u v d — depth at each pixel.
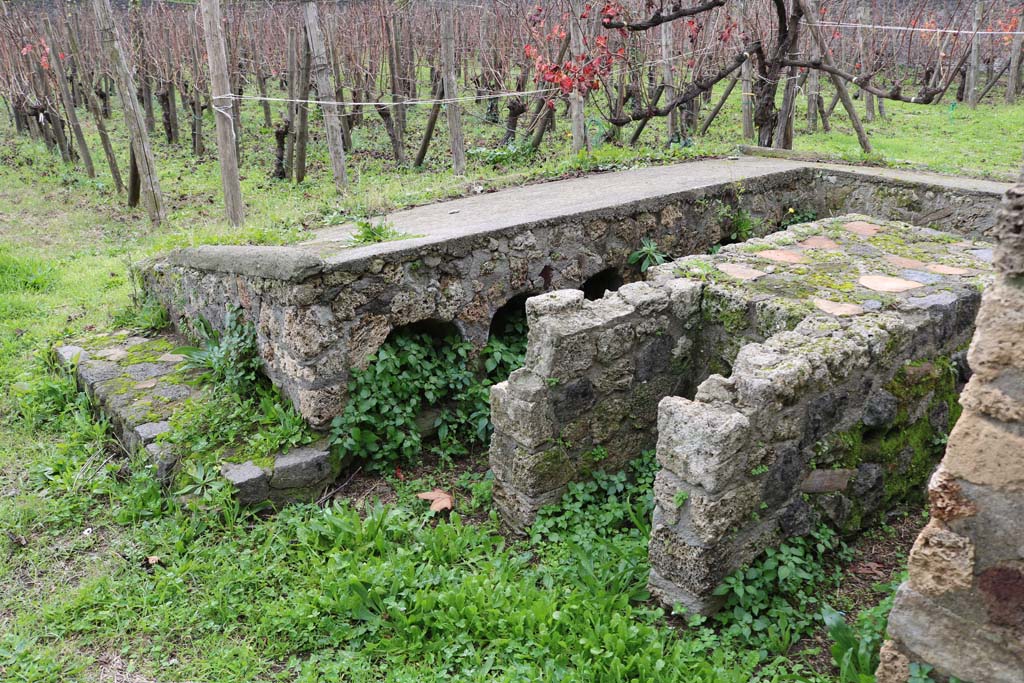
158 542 3.79
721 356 4.07
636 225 5.63
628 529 3.80
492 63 12.61
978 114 15.00
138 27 14.23
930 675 2.39
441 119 15.22
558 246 5.16
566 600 3.23
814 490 3.40
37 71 12.75
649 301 3.93
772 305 3.75
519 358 5.00
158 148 14.16
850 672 2.74
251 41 15.72
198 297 5.27
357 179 11.15
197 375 5.06
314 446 4.28
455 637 3.13
